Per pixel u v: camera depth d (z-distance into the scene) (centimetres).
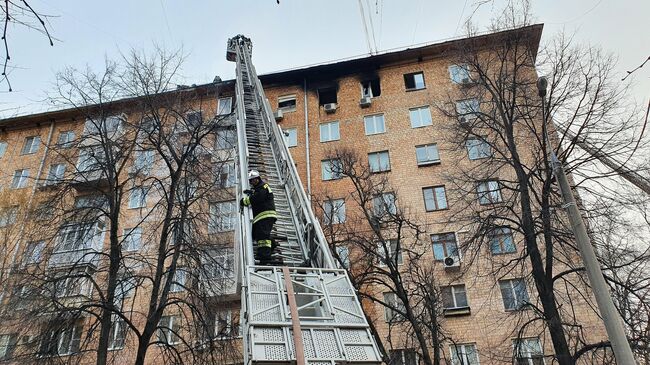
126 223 2186
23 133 2838
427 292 1438
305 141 2372
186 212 1498
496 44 1681
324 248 785
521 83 1482
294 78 2627
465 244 1455
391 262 1530
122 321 1417
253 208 838
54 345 1204
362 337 546
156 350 1802
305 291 639
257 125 1703
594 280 706
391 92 2458
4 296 1488
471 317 1775
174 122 1828
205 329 1248
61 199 1552
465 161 2092
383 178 1953
